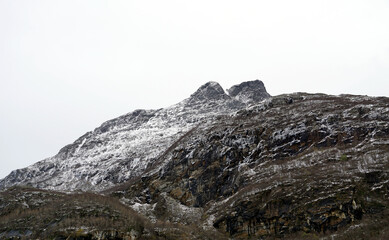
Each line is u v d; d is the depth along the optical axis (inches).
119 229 1995.6
